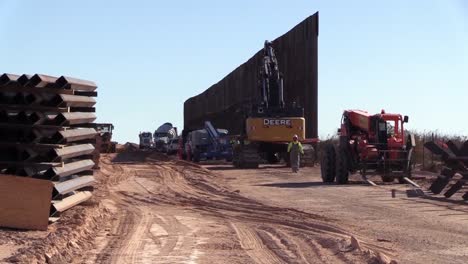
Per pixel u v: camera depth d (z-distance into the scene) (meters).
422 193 24.17
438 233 14.98
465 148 22.48
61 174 14.30
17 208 13.17
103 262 11.28
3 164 13.85
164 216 18.00
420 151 39.19
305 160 42.19
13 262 10.28
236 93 69.31
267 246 13.12
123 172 36.25
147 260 11.51
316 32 47.88
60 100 14.03
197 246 13.04
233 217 17.97
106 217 16.97
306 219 17.48
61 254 11.54
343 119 29.98
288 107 43.56
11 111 13.86
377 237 14.38
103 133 66.44
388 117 28.91
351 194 24.28
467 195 21.88
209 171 37.94
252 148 42.78
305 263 11.32
